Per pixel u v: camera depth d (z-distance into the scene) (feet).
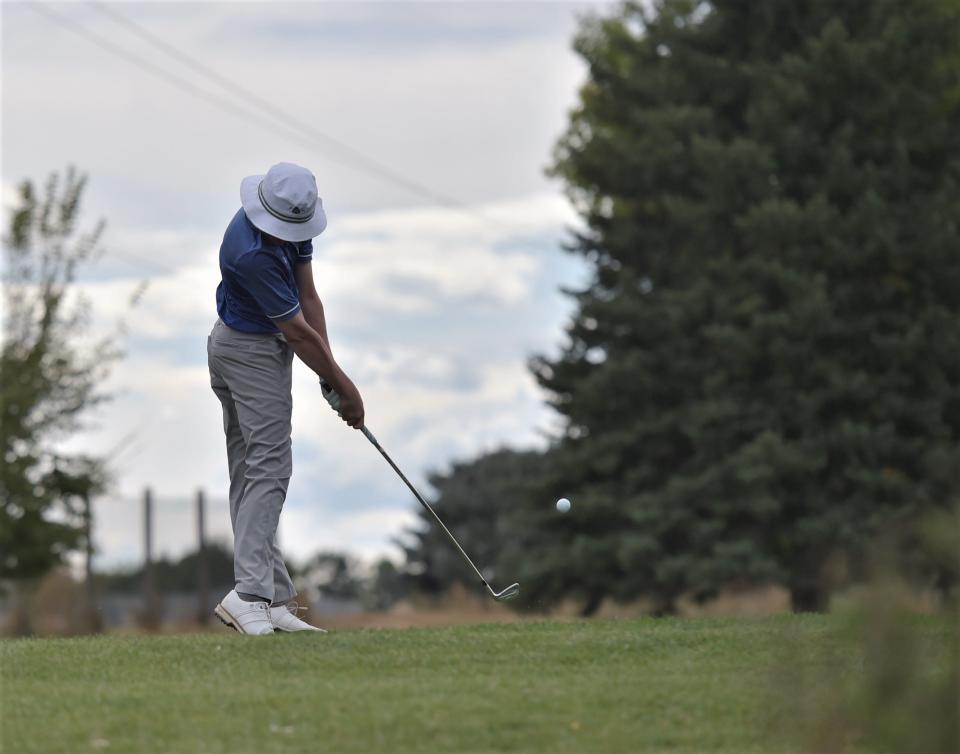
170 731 48.03
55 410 185.88
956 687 42.42
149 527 210.38
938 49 250.16
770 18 254.27
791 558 235.40
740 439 241.14
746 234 242.37
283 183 65.00
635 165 259.60
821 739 45.09
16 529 181.88
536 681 55.06
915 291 244.22
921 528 45.44
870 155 245.86
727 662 58.70
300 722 48.96
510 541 385.29
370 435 71.00
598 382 252.83
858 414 238.27
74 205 189.16
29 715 50.29
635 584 246.06
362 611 321.73
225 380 67.36
